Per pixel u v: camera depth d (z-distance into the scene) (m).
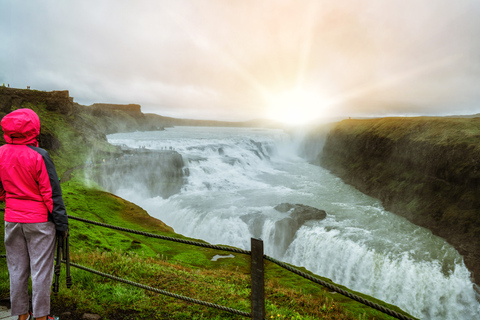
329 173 78.69
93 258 8.67
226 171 65.81
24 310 3.27
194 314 5.09
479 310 27.16
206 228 39.56
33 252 3.11
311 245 35.50
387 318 14.68
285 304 10.76
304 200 50.16
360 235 36.22
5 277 5.26
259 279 3.11
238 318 5.43
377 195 57.00
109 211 38.31
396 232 38.50
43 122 79.56
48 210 3.08
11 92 84.56
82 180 51.53
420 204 47.69
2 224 10.27
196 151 75.81
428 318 27.94
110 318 4.50
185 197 49.25
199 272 13.56
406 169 58.53
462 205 42.28
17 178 2.91
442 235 39.56
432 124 62.28
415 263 31.00
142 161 58.72
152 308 4.96
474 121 58.53
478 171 42.97
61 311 4.52
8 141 2.98
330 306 11.47
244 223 38.44
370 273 31.31
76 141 76.50
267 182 63.56
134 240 28.69
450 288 28.58
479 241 35.47
